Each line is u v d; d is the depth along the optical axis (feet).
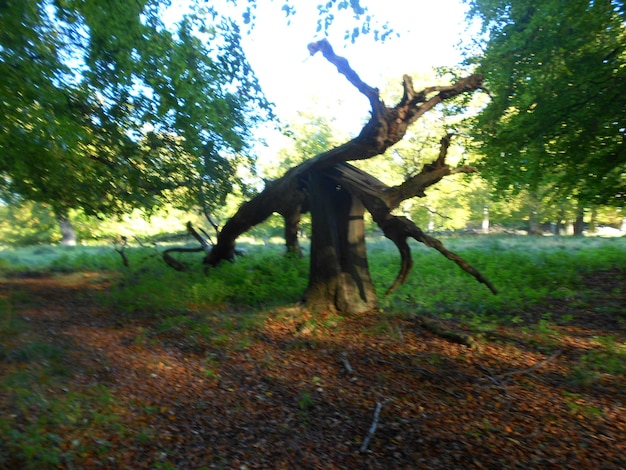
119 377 21.26
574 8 37.47
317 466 15.62
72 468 14.23
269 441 17.02
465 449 16.19
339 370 23.03
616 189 42.50
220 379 22.12
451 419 18.11
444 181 96.63
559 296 34.50
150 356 24.53
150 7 34.86
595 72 38.70
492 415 18.24
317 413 19.04
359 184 30.83
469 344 25.00
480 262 46.60
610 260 46.14
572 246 63.82
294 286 39.14
